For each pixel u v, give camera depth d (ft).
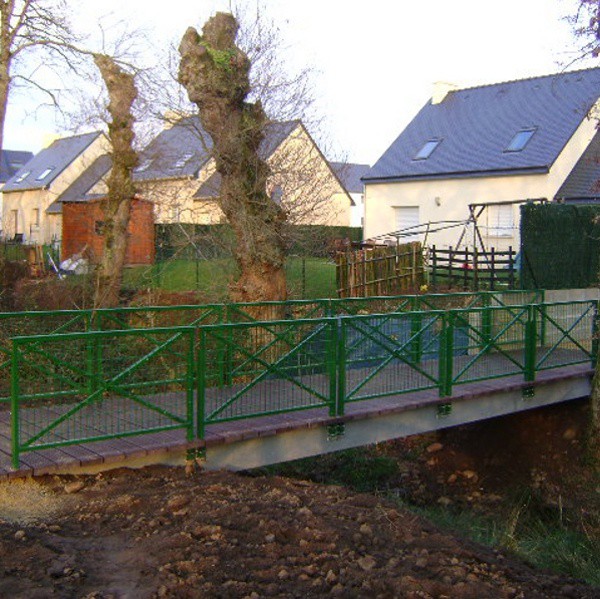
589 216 54.80
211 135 35.99
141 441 20.99
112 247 38.78
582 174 71.87
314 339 24.64
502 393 30.40
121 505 17.67
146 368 25.04
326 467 33.53
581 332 37.09
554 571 20.42
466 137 82.38
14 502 17.34
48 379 23.67
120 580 14.06
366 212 87.56
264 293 35.99
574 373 33.50
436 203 80.18
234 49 35.68
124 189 38.75
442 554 17.29
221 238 41.42
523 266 51.60
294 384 24.85
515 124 79.46
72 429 21.08
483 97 87.30
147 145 43.42
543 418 35.91
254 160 36.35
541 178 71.41
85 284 42.68
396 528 18.38
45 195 114.83
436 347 32.65
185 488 19.20
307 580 14.83
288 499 19.10
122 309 26.13
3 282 47.96
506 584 16.28
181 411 23.30
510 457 35.22
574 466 33.58
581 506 31.65
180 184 43.57
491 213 75.56
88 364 23.00
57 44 43.39
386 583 14.98
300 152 42.06
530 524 30.66
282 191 41.04
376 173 85.71
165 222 45.68
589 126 73.92
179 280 47.88
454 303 47.11
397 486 33.35
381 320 30.22
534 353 31.89
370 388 27.27
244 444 22.54
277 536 16.62
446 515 28.91
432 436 37.27
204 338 21.45
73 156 115.55
